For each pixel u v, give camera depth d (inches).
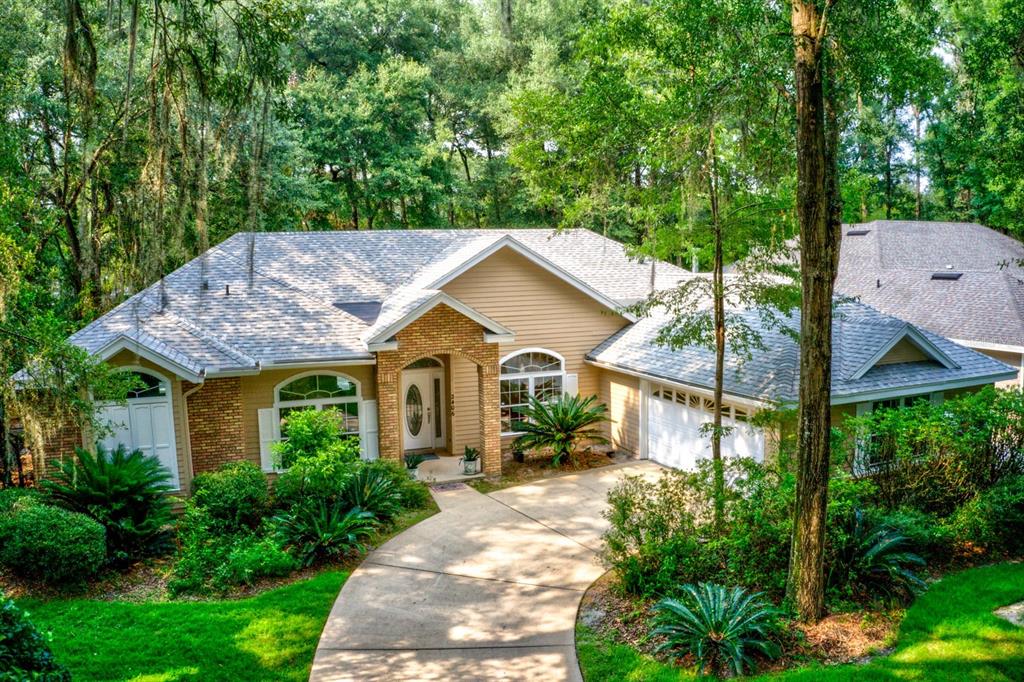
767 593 381.1
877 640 341.1
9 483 509.0
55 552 419.8
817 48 332.2
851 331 607.5
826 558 383.2
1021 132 797.9
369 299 756.0
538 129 600.4
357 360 655.8
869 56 415.8
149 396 569.6
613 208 576.1
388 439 666.8
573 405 716.7
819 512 353.1
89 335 582.6
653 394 722.8
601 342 796.0
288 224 1099.3
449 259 761.0
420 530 546.6
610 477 674.8
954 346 637.3
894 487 472.4
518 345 761.0
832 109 393.7
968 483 476.7
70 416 439.5
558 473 689.6
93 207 669.9
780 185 480.1
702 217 525.3
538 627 392.8
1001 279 872.3
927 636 341.1
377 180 1252.5
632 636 370.0
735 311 699.4
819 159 337.4
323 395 674.2
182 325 635.5
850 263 1095.6
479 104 1381.6
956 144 927.0
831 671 310.7
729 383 589.6
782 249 491.5
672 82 483.8
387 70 1282.0
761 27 430.9
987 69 703.1
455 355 735.1
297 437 553.3
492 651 368.2
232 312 685.3
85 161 400.8
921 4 407.5
